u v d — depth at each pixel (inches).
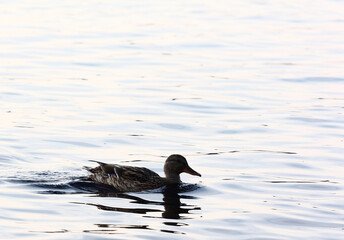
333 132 880.9
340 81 1187.9
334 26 1798.7
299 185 676.1
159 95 1074.1
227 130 887.1
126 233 535.2
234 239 528.4
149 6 2069.4
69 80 1165.7
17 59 1327.5
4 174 689.6
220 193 654.5
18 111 963.3
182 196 647.1
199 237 531.2
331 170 725.9
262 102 1040.2
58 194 636.7
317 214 590.9
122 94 1075.9
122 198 635.5
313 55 1418.6
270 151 796.0
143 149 802.2
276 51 1457.9
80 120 922.7
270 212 594.6
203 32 1669.5
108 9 1989.4
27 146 794.8
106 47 1465.3
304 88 1137.4
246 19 1892.2
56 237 521.3
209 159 765.9
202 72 1249.4
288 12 2038.6
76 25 1715.1
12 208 587.8
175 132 877.2
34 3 2048.5
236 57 1390.3
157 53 1416.1
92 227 546.9
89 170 691.4
